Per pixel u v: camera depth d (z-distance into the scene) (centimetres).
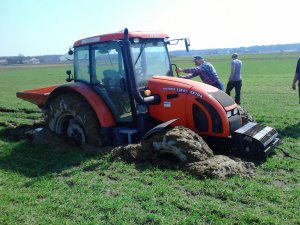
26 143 872
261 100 1638
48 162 736
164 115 734
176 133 652
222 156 655
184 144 638
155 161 677
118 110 779
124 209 508
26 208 525
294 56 9262
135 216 481
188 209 497
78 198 548
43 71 6175
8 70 7062
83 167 693
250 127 725
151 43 772
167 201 520
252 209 491
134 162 691
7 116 1348
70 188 593
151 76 775
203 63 924
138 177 622
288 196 529
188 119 709
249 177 607
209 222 464
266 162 681
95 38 771
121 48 723
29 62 13950
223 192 540
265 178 603
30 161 746
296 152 759
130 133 748
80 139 827
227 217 472
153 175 627
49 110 878
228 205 507
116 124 791
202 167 608
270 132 723
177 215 482
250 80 2947
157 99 736
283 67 4941
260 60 7469
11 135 995
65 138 858
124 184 594
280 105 1468
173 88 720
